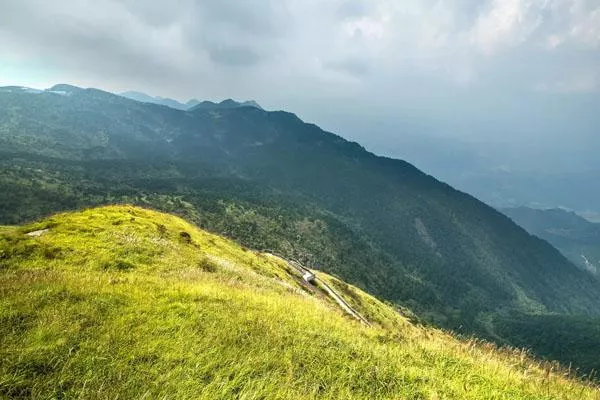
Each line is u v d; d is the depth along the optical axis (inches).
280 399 325.1
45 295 467.5
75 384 308.2
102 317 431.5
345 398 346.6
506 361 530.3
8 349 337.1
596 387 489.1
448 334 714.2
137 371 336.8
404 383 394.0
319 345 453.4
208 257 1376.7
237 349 401.1
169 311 478.3
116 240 1163.3
